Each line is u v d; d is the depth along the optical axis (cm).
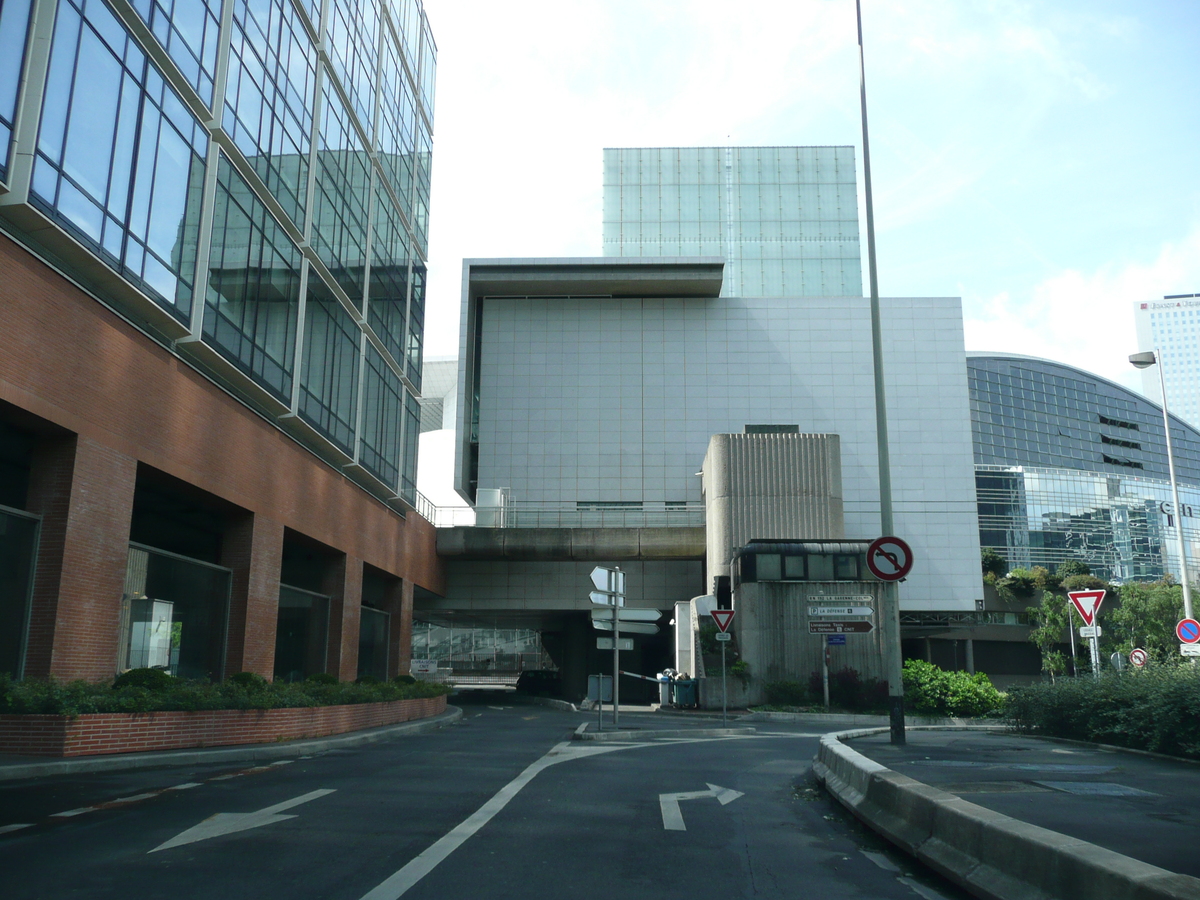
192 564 2284
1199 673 1391
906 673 3622
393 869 702
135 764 1374
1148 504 12369
